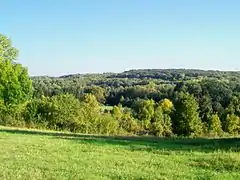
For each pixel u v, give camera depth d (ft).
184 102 225.97
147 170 58.75
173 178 53.47
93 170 57.00
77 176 52.19
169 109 299.79
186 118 223.51
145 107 297.74
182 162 67.05
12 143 88.48
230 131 268.62
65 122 212.23
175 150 83.92
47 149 79.10
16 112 210.18
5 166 57.57
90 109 221.66
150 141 108.88
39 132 139.44
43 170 55.72
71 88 451.53
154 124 244.63
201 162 66.69
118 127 234.58
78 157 69.26
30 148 79.92
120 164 63.72
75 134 140.97
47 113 211.61
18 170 54.75
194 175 55.57
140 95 426.92
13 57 217.77
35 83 464.65
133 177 53.26
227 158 68.28
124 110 342.23
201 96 318.24
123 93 453.17
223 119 282.36
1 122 190.90
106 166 61.05
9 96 210.59
